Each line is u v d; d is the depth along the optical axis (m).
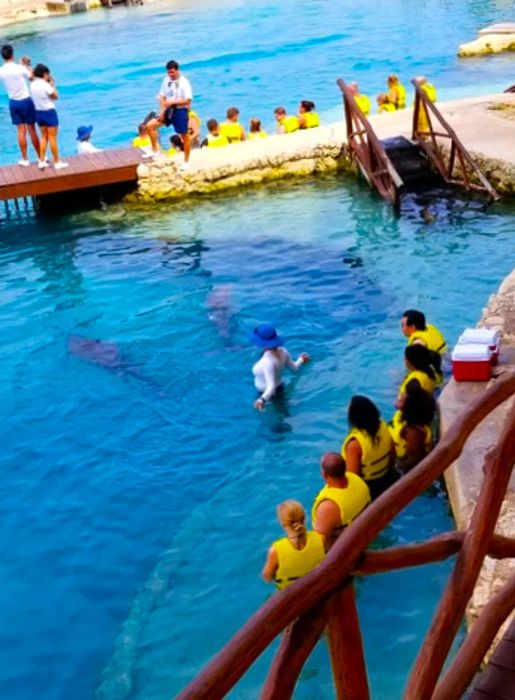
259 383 10.15
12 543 8.27
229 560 7.69
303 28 35.81
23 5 46.66
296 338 11.41
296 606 2.55
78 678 6.68
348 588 2.82
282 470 8.84
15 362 11.60
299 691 6.04
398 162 17.16
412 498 3.07
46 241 15.98
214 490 8.70
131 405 10.34
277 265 13.84
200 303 12.73
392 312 11.87
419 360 8.64
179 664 6.64
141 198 17.62
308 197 16.95
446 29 33.09
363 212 15.80
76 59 33.78
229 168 17.67
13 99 17.22
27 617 7.35
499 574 6.03
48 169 17.59
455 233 14.35
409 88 25.56
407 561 3.14
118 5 46.84
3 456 9.63
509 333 9.58
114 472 9.16
